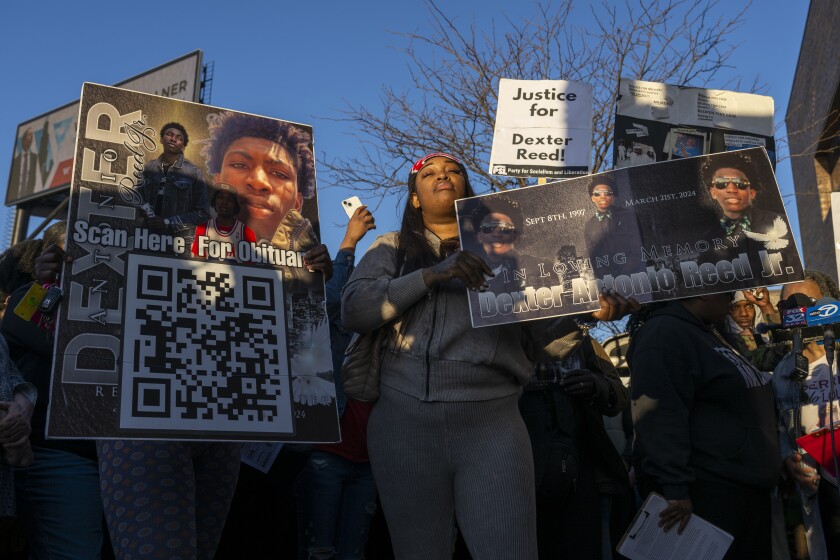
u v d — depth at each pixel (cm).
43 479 313
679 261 304
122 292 285
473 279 293
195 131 317
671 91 480
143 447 290
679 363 356
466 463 291
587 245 307
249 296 305
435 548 294
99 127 301
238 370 293
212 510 324
